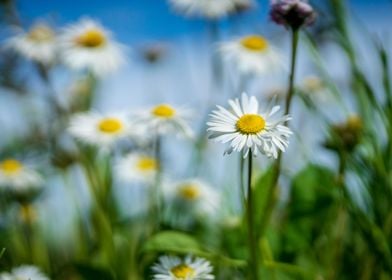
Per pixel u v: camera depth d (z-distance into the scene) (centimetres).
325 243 34
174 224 37
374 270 32
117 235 36
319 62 34
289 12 29
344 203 31
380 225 31
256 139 27
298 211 33
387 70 31
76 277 36
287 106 30
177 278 28
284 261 33
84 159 35
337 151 32
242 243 33
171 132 34
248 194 28
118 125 35
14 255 36
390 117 31
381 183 31
